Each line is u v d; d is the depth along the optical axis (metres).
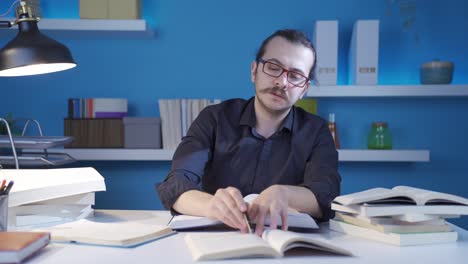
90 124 2.46
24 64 1.31
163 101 2.48
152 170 2.69
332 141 1.65
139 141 2.46
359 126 2.70
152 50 2.67
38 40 1.36
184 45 2.67
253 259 0.82
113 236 0.93
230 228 1.08
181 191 1.24
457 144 2.70
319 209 1.25
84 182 1.17
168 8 2.66
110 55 2.66
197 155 1.49
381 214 0.96
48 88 2.66
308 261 0.81
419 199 0.97
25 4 1.38
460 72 2.68
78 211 1.17
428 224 0.97
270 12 2.67
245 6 2.67
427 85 2.46
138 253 0.86
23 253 0.77
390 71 2.68
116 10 2.41
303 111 1.69
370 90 2.46
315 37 2.47
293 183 1.62
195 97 2.68
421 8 2.67
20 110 2.65
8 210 1.05
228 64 2.68
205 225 1.04
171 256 0.84
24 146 1.69
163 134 2.47
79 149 2.44
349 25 2.67
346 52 2.67
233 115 1.65
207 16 2.67
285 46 1.46
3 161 1.77
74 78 2.66
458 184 2.71
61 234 0.96
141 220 1.20
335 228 1.10
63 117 2.66
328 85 2.46
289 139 1.61
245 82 2.68
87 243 0.92
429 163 2.70
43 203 1.13
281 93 1.46
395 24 2.67
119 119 2.47
